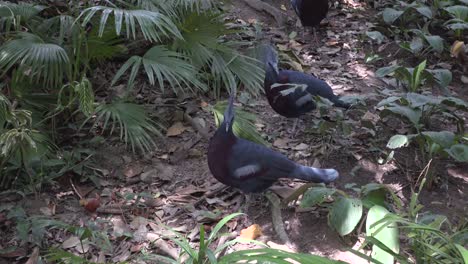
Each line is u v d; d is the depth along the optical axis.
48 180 5.37
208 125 6.23
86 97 5.29
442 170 5.65
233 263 3.37
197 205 5.27
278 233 4.88
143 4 6.42
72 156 5.64
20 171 5.41
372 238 3.57
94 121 6.16
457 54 7.51
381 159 5.73
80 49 6.22
